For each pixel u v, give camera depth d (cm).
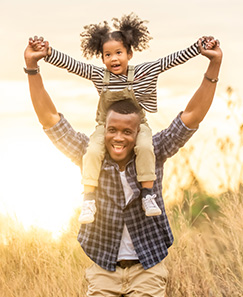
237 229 591
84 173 428
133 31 459
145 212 422
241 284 532
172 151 437
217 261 573
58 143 440
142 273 432
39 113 429
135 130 421
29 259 579
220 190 719
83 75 442
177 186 713
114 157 422
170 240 442
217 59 415
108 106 445
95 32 461
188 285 520
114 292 434
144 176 422
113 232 430
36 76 420
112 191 429
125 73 450
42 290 542
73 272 560
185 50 429
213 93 421
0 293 543
